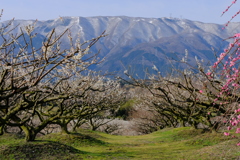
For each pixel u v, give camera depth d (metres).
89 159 16.39
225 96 9.57
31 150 16.44
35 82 6.84
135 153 20.78
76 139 24.97
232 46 7.14
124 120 59.88
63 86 16.08
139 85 11.11
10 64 6.84
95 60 7.09
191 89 11.41
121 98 31.80
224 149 15.73
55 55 6.39
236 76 7.74
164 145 25.98
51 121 19.61
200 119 23.69
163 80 11.73
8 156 15.32
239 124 7.75
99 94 25.00
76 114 22.69
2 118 12.05
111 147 24.42
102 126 51.44
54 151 16.94
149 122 53.88
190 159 15.52
